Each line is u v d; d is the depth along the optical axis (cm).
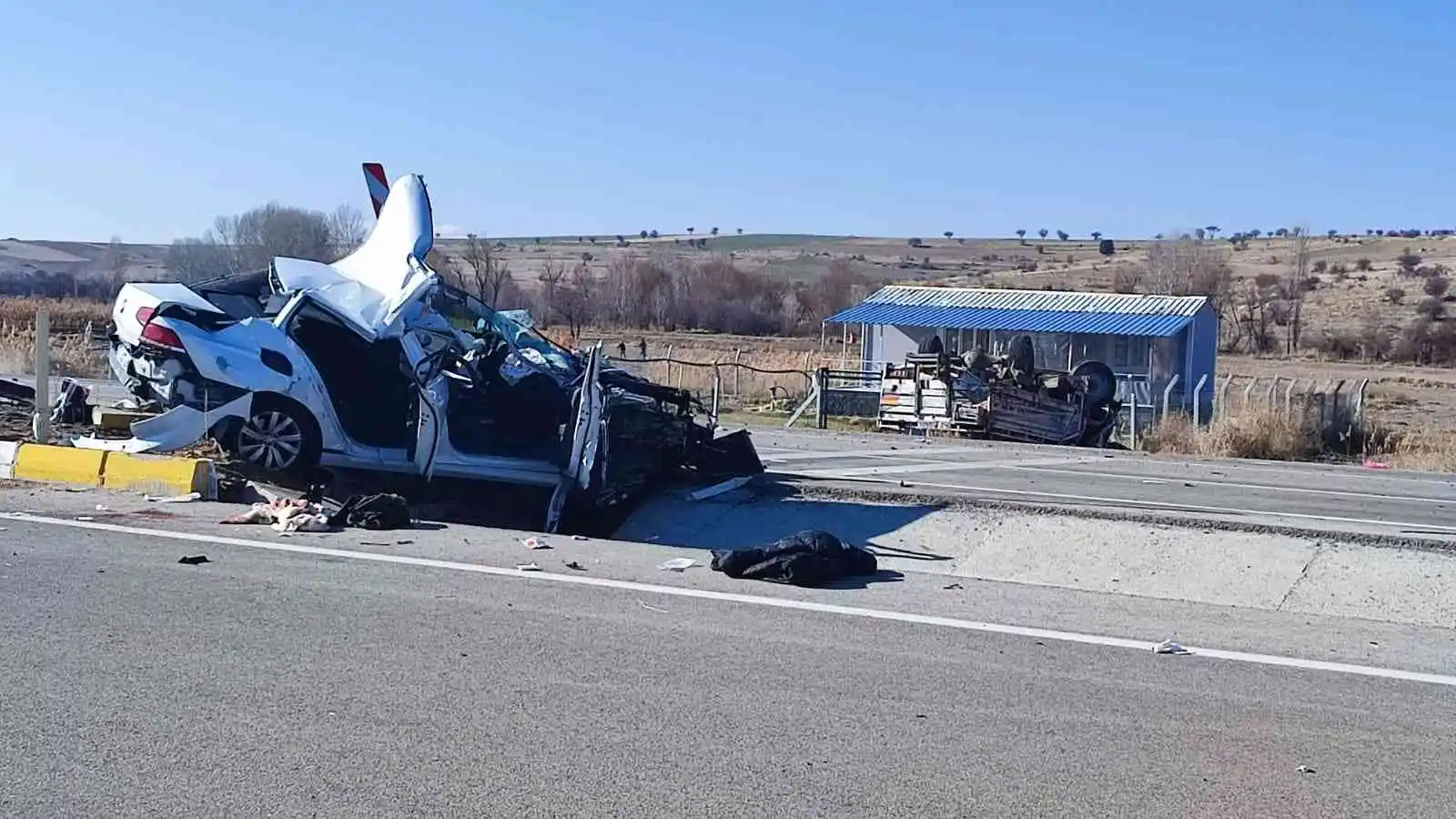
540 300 6875
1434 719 683
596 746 609
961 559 1129
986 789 571
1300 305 8519
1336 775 598
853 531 1209
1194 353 3903
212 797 539
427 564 981
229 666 714
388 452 1286
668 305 7338
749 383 3688
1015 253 16000
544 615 842
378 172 1568
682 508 1292
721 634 809
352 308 1284
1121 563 1084
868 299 4369
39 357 1468
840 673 734
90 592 866
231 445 1255
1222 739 644
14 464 1330
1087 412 2858
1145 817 546
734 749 611
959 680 729
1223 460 2331
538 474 1263
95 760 577
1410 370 6347
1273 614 929
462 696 675
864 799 556
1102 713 679
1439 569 1024
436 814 528
